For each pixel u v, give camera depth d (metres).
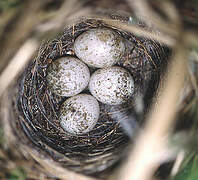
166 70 0.12
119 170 0.10
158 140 0.09
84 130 0.14
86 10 0.10
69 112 0.14
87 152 0.13
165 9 0.09
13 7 0.10
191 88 0.10
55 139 0.14
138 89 0.15
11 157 0.11
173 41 0.10
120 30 0.14
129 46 0.15
